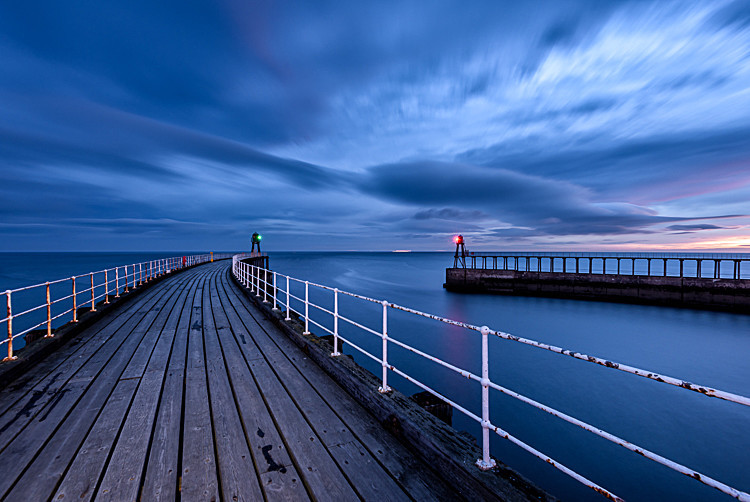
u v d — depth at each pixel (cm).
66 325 634
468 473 220
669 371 1485
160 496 227
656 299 2727
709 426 1024
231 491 232
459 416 1078
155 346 563
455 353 1633
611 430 1012
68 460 262
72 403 358
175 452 274
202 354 523
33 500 222
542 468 861
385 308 344
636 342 1878
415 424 279
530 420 1057
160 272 1688
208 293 1198
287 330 625
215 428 312
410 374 1373
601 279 2955
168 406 354
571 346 1816
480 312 2631
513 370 1431
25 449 276
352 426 316
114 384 409
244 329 680
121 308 903
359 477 246
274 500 225
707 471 838
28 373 441
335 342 462
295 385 409
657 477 824
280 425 317
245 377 433
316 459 267
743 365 1548
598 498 766
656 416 1083
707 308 2545
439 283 4456
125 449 277
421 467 257
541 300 3078
